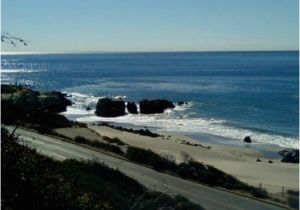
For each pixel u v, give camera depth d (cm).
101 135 4247
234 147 4953
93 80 14412
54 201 769
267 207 2264
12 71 18712
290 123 6525
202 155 4038
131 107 7769
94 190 1251
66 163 1722
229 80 13938
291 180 3228
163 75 16238
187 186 2438
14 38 668
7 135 826
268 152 4772
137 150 3077
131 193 1611
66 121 4312
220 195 2378
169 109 8025
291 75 15562
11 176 728
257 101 8844
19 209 686
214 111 7738
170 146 4306
